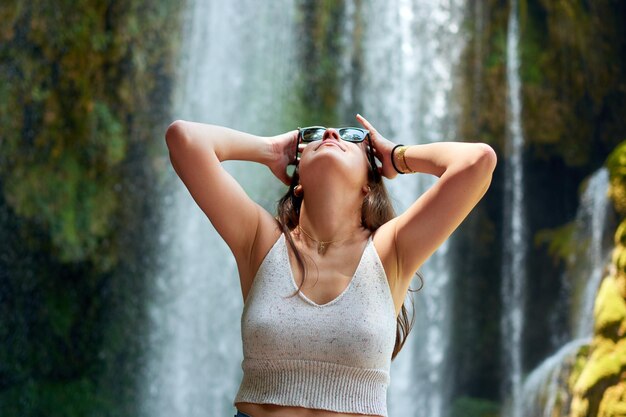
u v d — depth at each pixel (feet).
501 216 54.19
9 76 44.70
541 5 53.21
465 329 53.21
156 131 48.88
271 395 5.84
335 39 52.75
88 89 46.93
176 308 48.52
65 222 46.24
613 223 42.52
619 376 25.31
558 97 53.11
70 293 47.24
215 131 6.89
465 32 53.98
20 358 45.42
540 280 51.57
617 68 52.70
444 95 53.83
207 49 50.11
